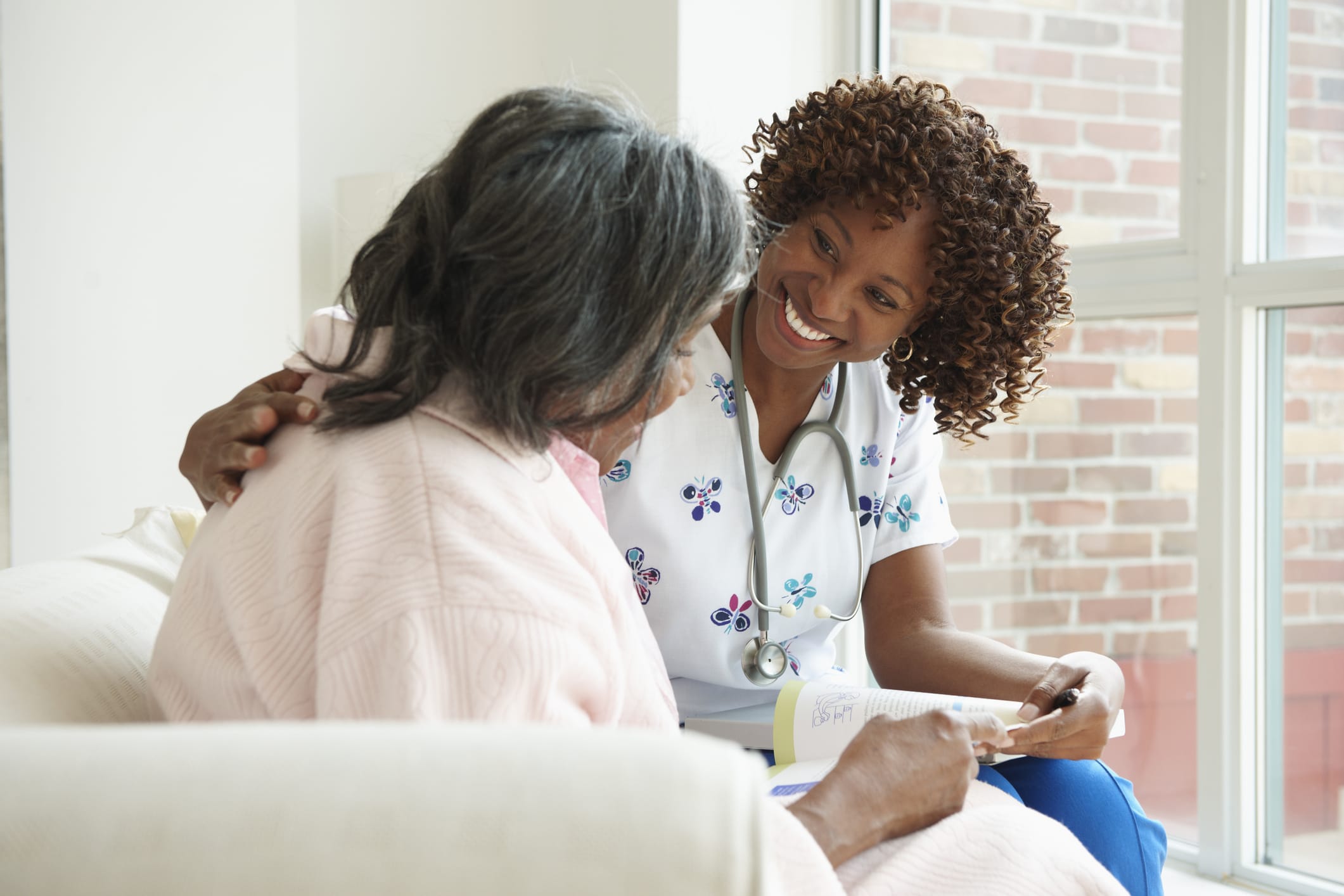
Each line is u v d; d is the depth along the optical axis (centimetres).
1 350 219
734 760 49
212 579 76
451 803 46
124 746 49
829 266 115
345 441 74
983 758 103
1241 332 180
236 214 240
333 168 275
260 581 72
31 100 222
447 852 46
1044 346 125
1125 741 205
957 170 112
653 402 79
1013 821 83
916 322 121
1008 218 115
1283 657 181
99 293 228
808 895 60
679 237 73
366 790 47
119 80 229
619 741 49
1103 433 205
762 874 46
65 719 81
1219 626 181
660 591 124
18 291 221
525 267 70
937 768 80
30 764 48
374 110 278
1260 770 183
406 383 74
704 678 129
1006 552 221
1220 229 181
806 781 96
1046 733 103
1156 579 199
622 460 121
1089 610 209
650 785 47
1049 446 214
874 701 108
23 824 46
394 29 279
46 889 45
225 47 238
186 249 235
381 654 64
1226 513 181
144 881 45
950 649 127
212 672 73
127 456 231
